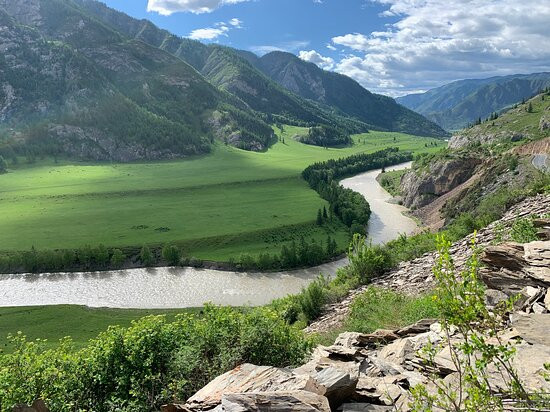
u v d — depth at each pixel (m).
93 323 83.12
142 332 17.61
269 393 8.88
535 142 111.81
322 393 8.88
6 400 15.43
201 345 16.16
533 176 88.38
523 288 12.59
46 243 131.25
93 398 16.67
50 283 109.69
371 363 11.48
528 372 7.29
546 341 8.34
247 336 15.50
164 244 129.75
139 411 14.90
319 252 117.44
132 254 124.81
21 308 89.75
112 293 102.81
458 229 34.38
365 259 31.62
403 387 9.61
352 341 15.52
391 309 20.47
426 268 26.61
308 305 30.88
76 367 17.09
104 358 17.22
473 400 5.57
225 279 109.62
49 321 83.81
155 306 94.69
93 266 119.56
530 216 24.19
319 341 20.48
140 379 16.06
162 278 111.50
